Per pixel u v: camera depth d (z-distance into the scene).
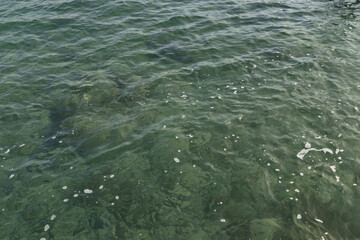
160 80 12.02
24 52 13.96
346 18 16.77
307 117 10.09
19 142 9.28
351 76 12.02
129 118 10.19
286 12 17.75
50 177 8.14
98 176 8.15
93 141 9.27
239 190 7.72
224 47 14.18
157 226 6.87
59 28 15.88
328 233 6.70
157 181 8.00
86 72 12.59
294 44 14.28
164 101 10.95
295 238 6.57
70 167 8.44
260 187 7.79
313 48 13.96
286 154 8.75
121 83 11.88
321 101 10.77
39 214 7.17
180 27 15.91
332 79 11.88
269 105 10.64
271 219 6.99
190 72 12.48
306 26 16.03
